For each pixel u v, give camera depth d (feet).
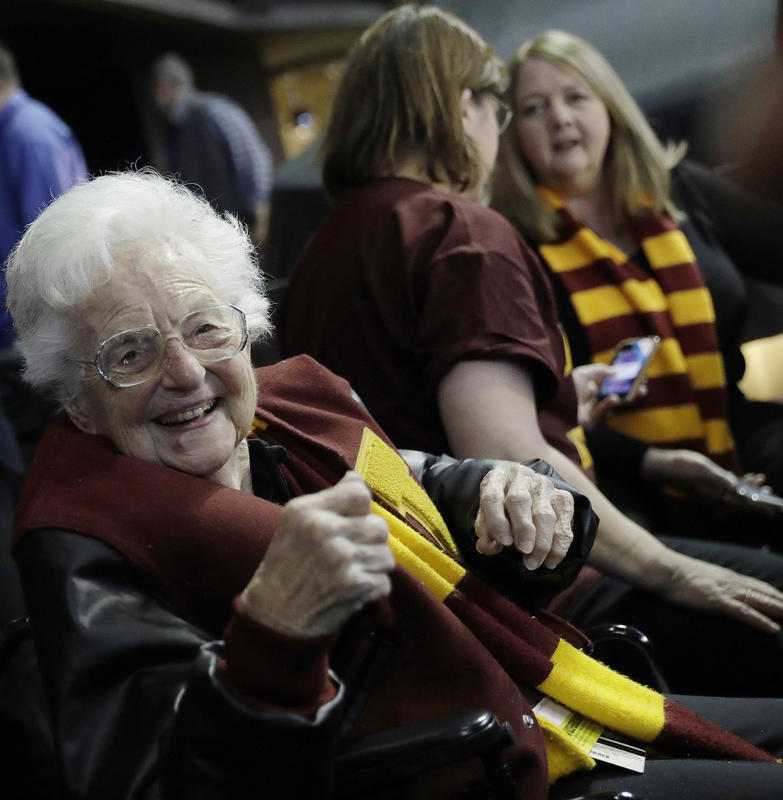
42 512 4.33
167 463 4.59
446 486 5.43
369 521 3.49
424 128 6.67
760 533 8.30
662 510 8.47
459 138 6.66
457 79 6.66
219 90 29.86
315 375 5.65
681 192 9.79
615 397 8.12
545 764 4.54
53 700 3.85
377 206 6.59
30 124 13.89
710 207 9.91
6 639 4.60
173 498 4.41
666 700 5.15
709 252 9.54
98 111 27.45
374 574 3.48
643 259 9.10
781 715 5.52
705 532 8.48
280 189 13.01
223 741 3.45
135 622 4.04
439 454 6.35
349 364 6.56
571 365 8.77
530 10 14.21
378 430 5.57
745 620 6.55
